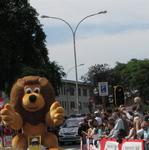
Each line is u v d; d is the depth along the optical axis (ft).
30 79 65.62
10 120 63.16
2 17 174.19
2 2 175.83
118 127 66.85
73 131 133.39
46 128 65.72
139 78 344.90
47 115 64.85
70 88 409.08
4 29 174.19
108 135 71.87
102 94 99.76
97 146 75.66
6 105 63.67
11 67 173.06
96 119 88.33
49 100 65.41
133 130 61.98
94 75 249.96
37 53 181.68
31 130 65.00
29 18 179.63
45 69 183.42
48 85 65.98
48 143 65.31
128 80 343.87
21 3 180.04
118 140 63.00
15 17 175.22
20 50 176.76
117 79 262.47
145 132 58.49
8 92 171.01
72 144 135.64
